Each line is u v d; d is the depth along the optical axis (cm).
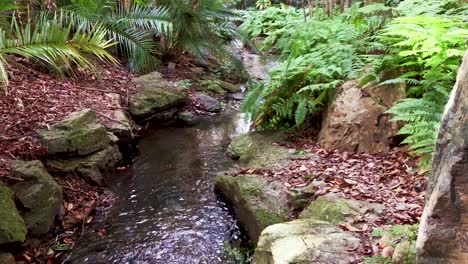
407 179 303
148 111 524
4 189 278
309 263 212
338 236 233
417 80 353
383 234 228
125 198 368
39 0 532
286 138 434
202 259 292
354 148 371
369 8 493
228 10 778
